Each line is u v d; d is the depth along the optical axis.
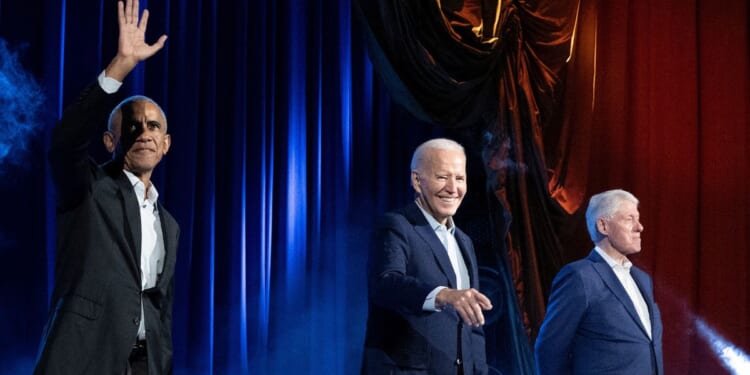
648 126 5.83
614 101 5.79
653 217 5.76
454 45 5.04
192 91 4.51
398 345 2.58
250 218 4.72
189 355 4.38
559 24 5.49
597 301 3.31
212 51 4.64
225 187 4.68
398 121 5.40
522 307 5.15
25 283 3.87
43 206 3.92
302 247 4.85
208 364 4.38
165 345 2.59
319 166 5.00
